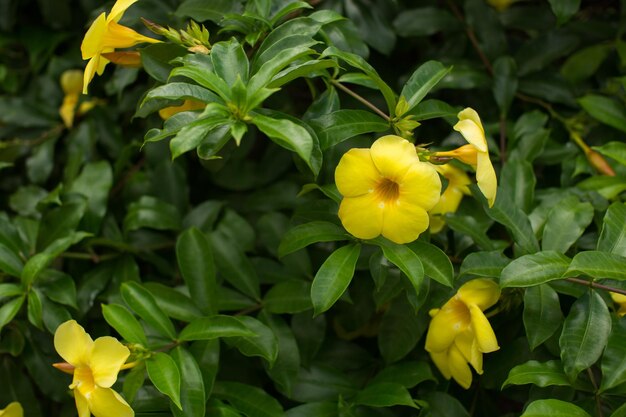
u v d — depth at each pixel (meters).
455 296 0.96
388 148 0.89
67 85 1.23
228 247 1.06
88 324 1.10
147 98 0.88
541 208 1.03
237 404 0.99
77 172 1.16
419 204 0.89
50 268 1.11
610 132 1.12
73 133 1.22
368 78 0.98
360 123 0.94
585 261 0.90
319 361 1.05
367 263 1.01
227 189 1.18
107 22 0.92
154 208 1.12
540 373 0.94
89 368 0.92
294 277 1.06
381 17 1.13
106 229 1.13
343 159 0.90
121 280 1.09
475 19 1.14
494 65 1.12
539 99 1.16
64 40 1.27
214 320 0.97
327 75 0.97
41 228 1.09
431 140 1.15
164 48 0.96
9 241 1.06
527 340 0.99
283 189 1.14
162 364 0.93
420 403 0.98
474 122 0.91
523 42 1.19
